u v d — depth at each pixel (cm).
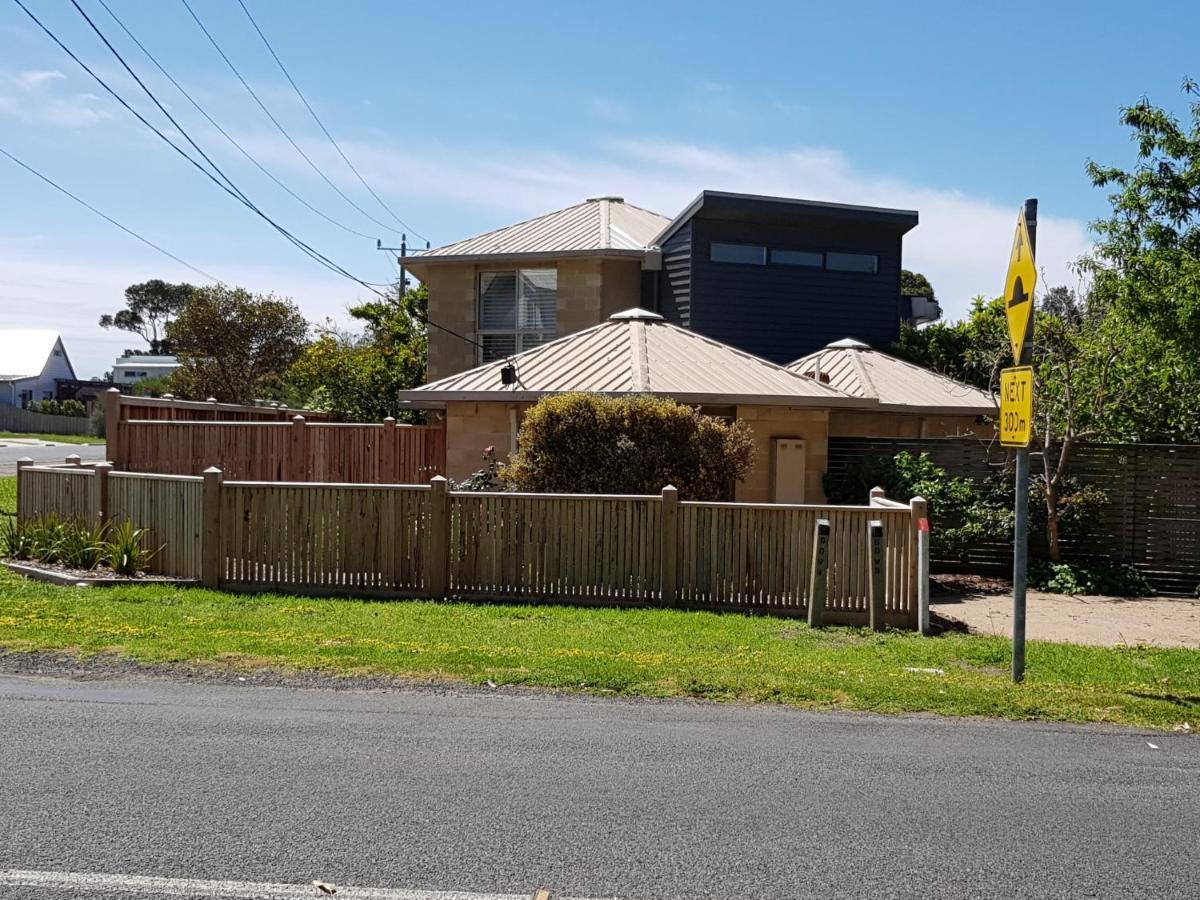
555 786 554
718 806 529
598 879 440
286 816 502
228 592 1134
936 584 1381
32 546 1262
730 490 1466
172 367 9388
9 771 561
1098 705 746
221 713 683
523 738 641
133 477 1217
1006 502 1464
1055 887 443
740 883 439
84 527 1255
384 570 1140
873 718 711
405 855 459
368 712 694
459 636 925
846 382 1939
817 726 687
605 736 650
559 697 745
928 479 1480
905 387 1970
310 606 1058
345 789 542
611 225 2412
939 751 637
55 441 5462
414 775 566
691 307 2178
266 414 2225
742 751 625
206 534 1150
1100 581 1359
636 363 1616
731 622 1038
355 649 855
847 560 1080
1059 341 1482
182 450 1686
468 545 1134
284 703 712
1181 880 452
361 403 2906
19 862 445
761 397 1538
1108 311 1513
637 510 1119
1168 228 1416
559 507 1125
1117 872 459
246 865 446
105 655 829
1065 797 557
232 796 528
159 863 446
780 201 2189
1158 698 772
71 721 658
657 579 1122
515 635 939
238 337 4350
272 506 1148
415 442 1898
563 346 1736
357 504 1141
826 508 1088
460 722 675
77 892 418
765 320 2225
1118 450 1412
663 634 964
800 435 1591
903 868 458
